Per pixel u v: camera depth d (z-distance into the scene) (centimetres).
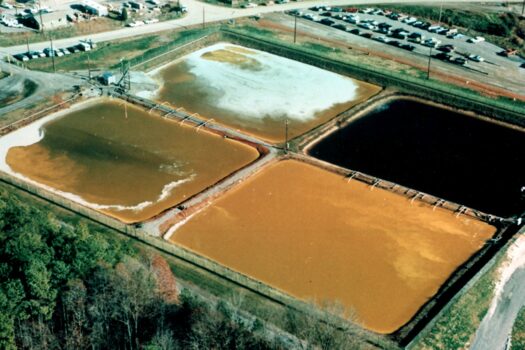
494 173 13175
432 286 10194
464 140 14375
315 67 17575
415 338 9050
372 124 14950
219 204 12012
